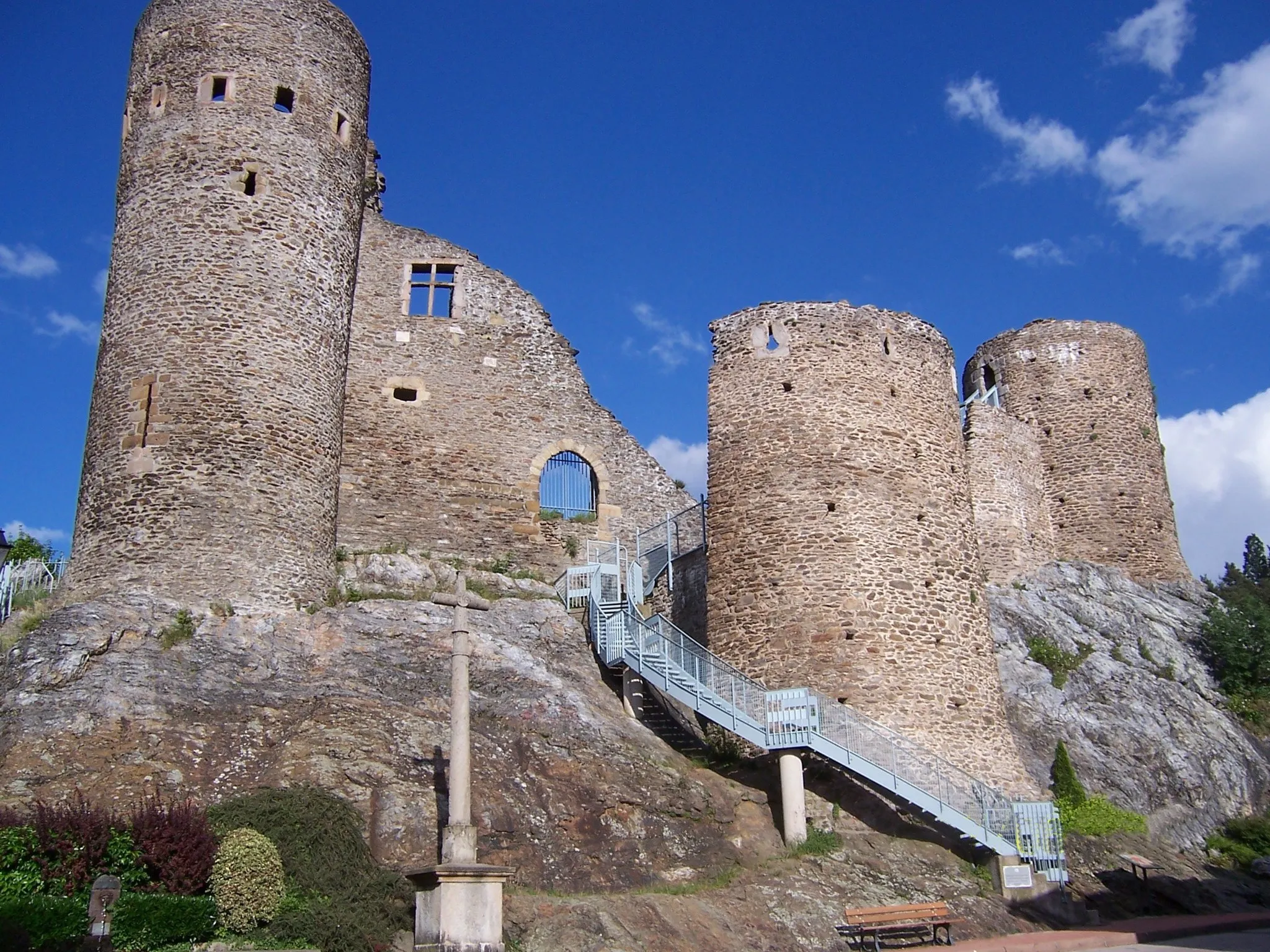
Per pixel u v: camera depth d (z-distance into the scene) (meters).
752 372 24.77
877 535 23.20
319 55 26.09
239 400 22.59
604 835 18.25
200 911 14.08
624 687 22.38
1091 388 37.81
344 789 17.06
